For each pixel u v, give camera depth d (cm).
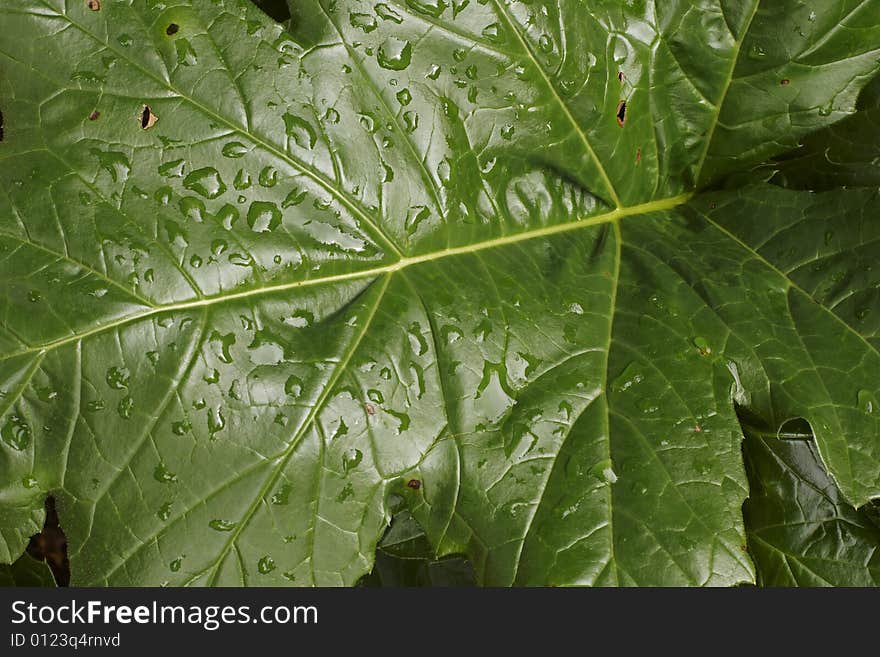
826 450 97
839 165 105
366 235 98
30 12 95
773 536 103
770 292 101
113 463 94
